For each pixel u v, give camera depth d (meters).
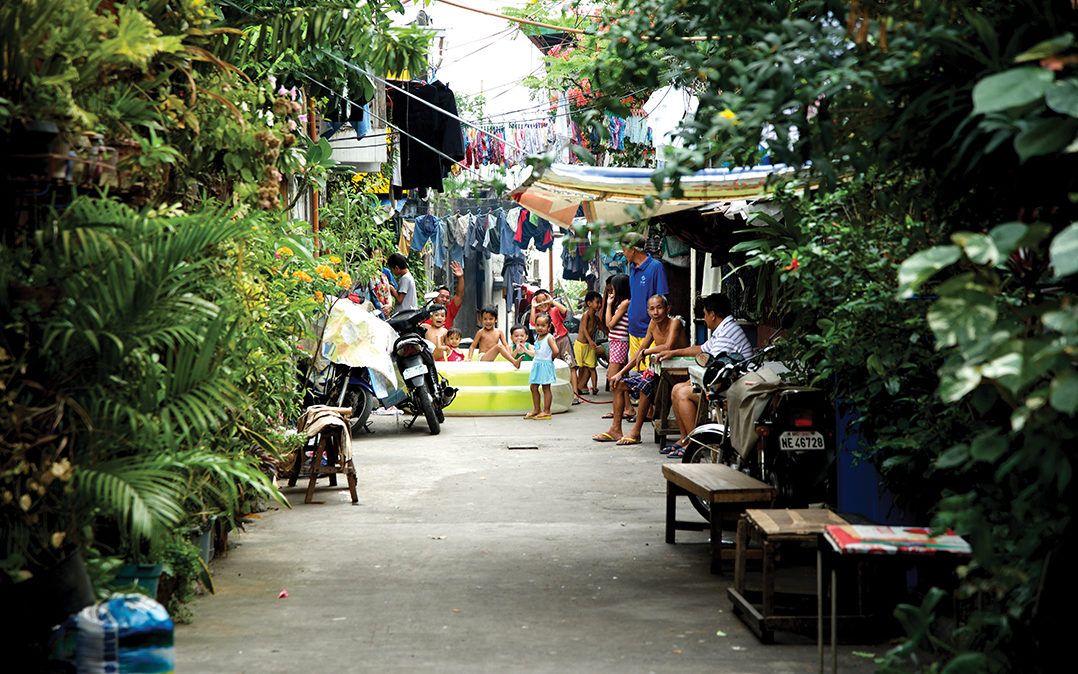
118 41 4.28
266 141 6.01
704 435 8.80
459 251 25.88
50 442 4.16
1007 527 3.68
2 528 4.12
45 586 4.05
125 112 4.79
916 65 3.36
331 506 9.32
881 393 5.81
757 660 5.05
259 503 8.91
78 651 3.84
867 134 3.73
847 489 6.91
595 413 17.27
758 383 7.45
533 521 8.69
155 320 4.34
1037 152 2.54
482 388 16.91
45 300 4.04
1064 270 2.28
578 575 6.84
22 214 4.30
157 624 3.89
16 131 3.93
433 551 7.52
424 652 5.16
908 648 3.44
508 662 5.01
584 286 33.06
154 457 4.46
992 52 3.04
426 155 14.91
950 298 2.62
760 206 8.88
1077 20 3.27
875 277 5.56
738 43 4.07
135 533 4.03
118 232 4.30
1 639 4.01
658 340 13.27
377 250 14.55
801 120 3.43
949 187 3.71
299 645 5.26
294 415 9.03
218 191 6.43
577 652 5.18
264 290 6.56
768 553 5.41
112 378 4.36
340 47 8.05
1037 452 2.85
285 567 6.99
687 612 5.95
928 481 5.55
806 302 6.03
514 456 12.43
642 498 9.79
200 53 5.38
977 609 4.37
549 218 9.62
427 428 15.13
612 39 4.34
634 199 8.91
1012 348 2.52
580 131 4.71
